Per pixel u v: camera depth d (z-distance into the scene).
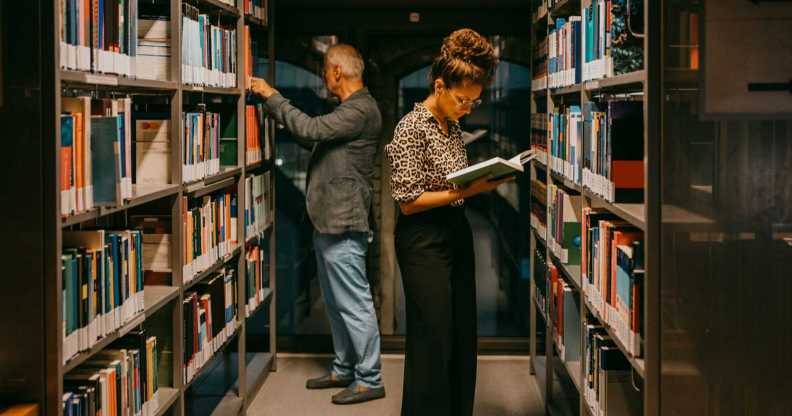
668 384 2.23
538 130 4.74
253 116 4.51
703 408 2.22
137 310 2.70
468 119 5.50
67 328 2.19
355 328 4.46
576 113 3.44
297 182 5.70
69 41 2.17
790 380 2.21
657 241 2.20
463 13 5.30
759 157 2.16
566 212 3.73
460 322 3.26
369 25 5.29
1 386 2.13
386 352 5.46
